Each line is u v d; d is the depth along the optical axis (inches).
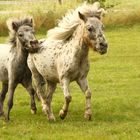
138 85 861.2
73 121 623.2
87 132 566.6
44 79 654.5
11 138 553.6
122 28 1505.9
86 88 613.9
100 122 612.7
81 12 598.9
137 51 1195.9
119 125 596.4
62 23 626.8
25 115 675.4
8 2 2046.0
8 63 636.1
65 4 1541.6
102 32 583.2
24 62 631.8
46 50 631.8
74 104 730.2
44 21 1482.5
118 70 991.6
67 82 608.4
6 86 667.4
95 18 589.9
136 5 1785.2
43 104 644.7
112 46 1264.8
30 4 1690.5
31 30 619.5
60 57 611.8
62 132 570.9
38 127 597.6
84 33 589.3
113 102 733.3
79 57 598.5
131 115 650.8
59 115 634.2
